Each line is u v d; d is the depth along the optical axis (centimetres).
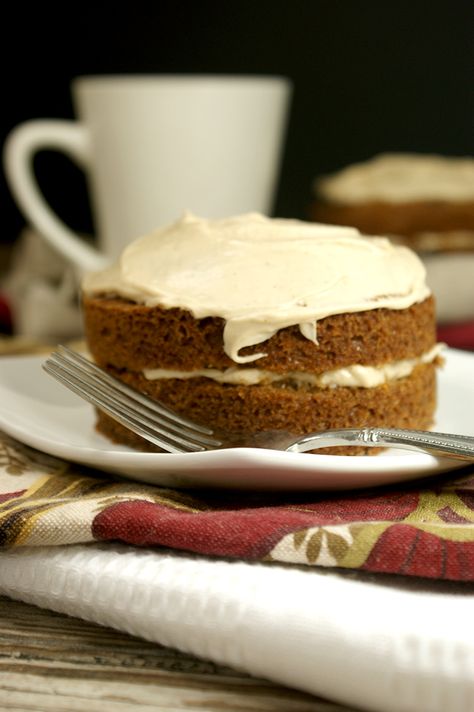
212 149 53
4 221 75
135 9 73
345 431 33
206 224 37
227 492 32
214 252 36
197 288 35
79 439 36
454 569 28
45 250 59
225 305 34
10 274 62
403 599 27
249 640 27
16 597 30
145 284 35
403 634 26
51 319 53
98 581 28
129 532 29
